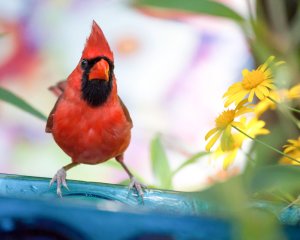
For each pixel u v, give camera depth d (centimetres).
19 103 164
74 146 169
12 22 236
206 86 237
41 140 235
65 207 136
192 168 212
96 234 136
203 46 237
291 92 156
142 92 238
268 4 179
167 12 226
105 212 137
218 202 116
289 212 149
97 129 167
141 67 240
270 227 116
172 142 212
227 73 236
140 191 160
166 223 136
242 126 152
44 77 237
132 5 161
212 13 161
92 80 166
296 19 179
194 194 121
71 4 238
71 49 238
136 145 231
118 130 168
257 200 149
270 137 168
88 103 167
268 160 165
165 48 240
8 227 136
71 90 167
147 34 239
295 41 175
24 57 236
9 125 233
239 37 232
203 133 233
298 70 171
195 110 235
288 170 133
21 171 231
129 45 240
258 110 157
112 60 166
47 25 237
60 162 233
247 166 155
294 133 169
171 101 238
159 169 169
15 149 233
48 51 237
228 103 152
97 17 237
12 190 159
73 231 136
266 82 152
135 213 137
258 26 169
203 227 136
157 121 235
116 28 239
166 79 239
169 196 158
